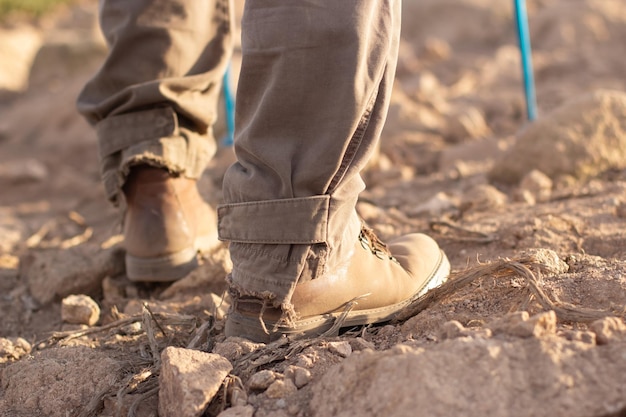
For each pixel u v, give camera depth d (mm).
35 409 1598
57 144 5027
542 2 7473
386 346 1590
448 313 1632
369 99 1493
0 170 4172
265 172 1531
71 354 1729
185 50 2146
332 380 1374
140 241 2166
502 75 5477
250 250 1569
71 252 2475
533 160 2918
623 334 1342
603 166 2891
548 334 1349
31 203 3736
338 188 1518
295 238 1517
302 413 1370
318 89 1459
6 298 2365
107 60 2152
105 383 1610
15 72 7891
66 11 10422
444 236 2348
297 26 1441
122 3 2119
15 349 1850
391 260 1753
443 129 4156
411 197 3010
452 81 5496
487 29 7402
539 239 2156
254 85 1523
